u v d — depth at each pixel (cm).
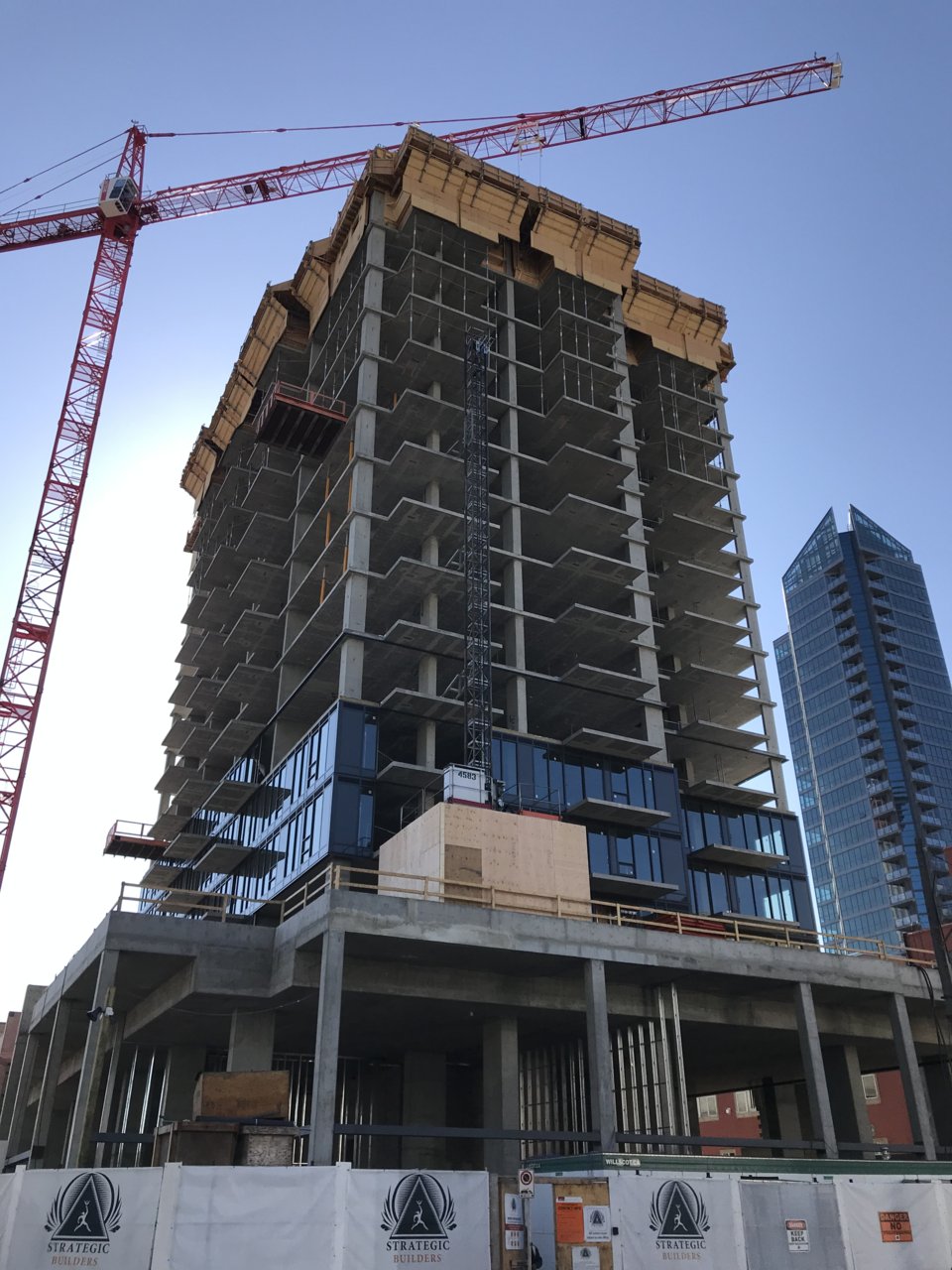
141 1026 3712
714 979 3534
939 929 3728
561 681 5941
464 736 5428
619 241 7400
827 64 9288
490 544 6147
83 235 8494
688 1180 1892
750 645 7200
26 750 6956
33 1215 1592
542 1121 4062
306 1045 4141
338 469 6612
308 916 3070
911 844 18075
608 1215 1806
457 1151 4550
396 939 2967
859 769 19450
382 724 5369
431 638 5516
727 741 6744
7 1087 4634
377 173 6794
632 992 3559
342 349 6550
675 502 7706
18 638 7194
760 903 6362
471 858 3409
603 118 9388
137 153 8656
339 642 5484
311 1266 1576
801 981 3575
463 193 6931
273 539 7138
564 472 6681
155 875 8200
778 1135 5012
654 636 6494
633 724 6469
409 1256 1650
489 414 6681
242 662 7519
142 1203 1578
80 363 8019
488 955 3167
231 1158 2105
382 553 6141
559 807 5488
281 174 8756
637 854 5681
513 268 7200
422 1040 3975
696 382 8050
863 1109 4169
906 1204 2027
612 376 6925
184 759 8212
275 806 5909
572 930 3241
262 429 6328
